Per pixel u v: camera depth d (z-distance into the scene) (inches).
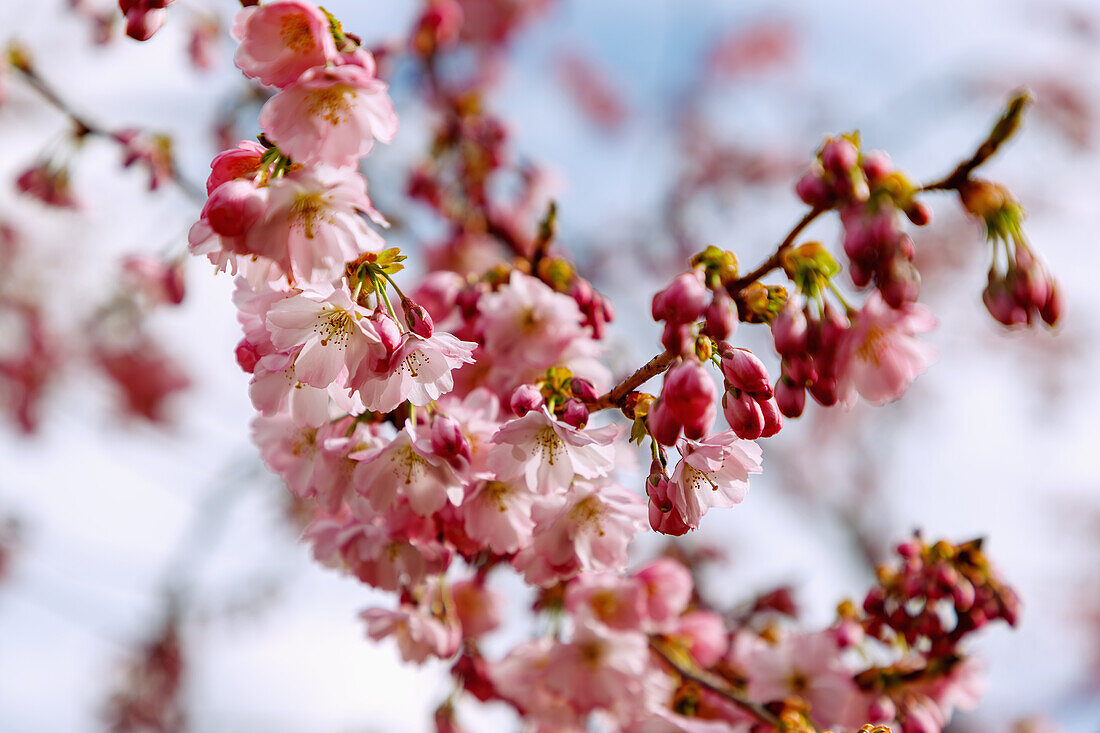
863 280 25.5
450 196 45.9
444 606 30.0
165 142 37.7
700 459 26.5
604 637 30.2
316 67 26.4
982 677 30.7
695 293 26.2
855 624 31.9
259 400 27.2
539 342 29.2
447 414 27.9
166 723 57.1
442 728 32.0
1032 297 25.4
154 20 28.0
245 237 26.3
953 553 30.3
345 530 28.3
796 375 26.3
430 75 47.1
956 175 25.6
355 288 26.6
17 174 38.4
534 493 27.6
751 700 31.2
